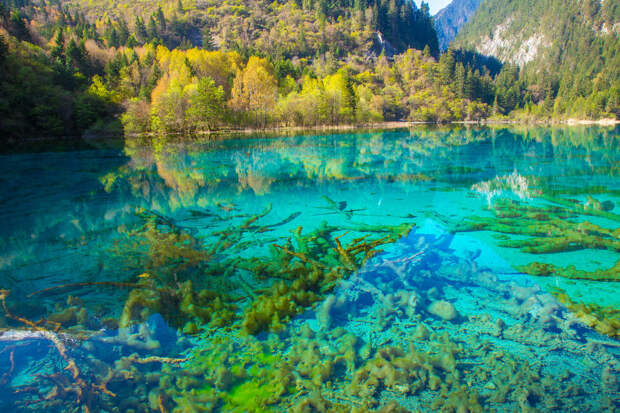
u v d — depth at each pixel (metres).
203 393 2.22
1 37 35.94
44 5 116.31
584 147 18.36
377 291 3.44
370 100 74.06
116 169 13.08
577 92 82.94
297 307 3.20
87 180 10.60
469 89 93.94
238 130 49.00
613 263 4.04
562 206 6.57
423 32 162.25
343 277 3.76
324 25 127.69
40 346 2.69
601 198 7.11
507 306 3.18
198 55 66.75
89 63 63.06
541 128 44.16
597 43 138.62
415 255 4.32
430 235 5.13
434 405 2.10
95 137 38.44
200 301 3.30
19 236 5.41
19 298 3.46
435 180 9.69
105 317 3.11
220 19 137.12
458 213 6.31
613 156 14.12
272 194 8.31
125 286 3.72
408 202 7.24
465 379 2.29
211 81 47.88
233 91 53.16
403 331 2.85
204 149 21.52
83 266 4.25
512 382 2.24
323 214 6.45
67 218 6.39
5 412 2.08
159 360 2.52
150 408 2.10
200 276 3.91
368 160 14.66
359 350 2.61
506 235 5.05
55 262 4.38
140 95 53.44
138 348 2.66
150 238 5.15
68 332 2.83
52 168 13.42
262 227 5.70
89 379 2.32
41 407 2.11
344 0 148.12
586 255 4.27
